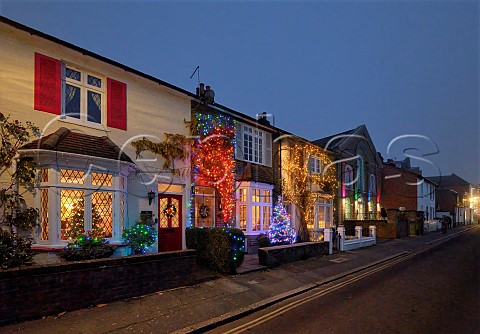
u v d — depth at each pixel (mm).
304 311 7633
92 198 9227
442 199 54312
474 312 7449
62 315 6531
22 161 8219
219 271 10422
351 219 26984
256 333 6297
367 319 6988
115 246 9336
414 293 9148
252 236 15188
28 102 8820
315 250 14883
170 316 6875
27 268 6246
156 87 12055
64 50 9594
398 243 21875
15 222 8008
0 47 8414
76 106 9961
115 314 6742
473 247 20438
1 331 5668
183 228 12664
